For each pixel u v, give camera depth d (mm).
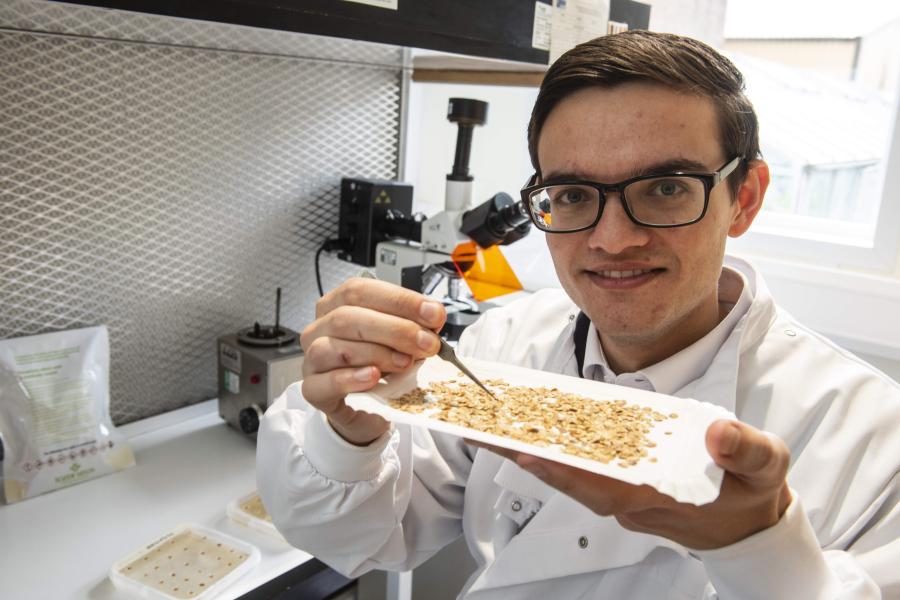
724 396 875
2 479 1290
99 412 1347
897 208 1653
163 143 1434
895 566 743
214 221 1561
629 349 953
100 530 1169
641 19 1637
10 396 1242
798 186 2135
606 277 821
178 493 1291
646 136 755
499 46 1212
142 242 1450
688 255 786
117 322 1453
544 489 936
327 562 1016
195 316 1583
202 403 1638
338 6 933
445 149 2578
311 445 888
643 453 585
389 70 1815
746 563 625
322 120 1707
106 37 1290
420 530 1056
